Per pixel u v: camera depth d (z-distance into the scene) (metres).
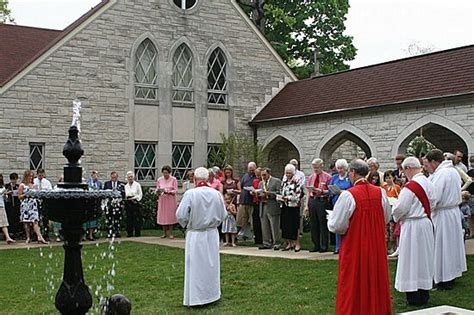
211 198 9.09
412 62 20.30
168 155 21.95
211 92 22.94
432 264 8.73
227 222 15.11
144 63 21.84
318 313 8.34
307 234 18.47
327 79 22.95
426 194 8.65
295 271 11.13
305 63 35.69
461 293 9.29
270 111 23.05
